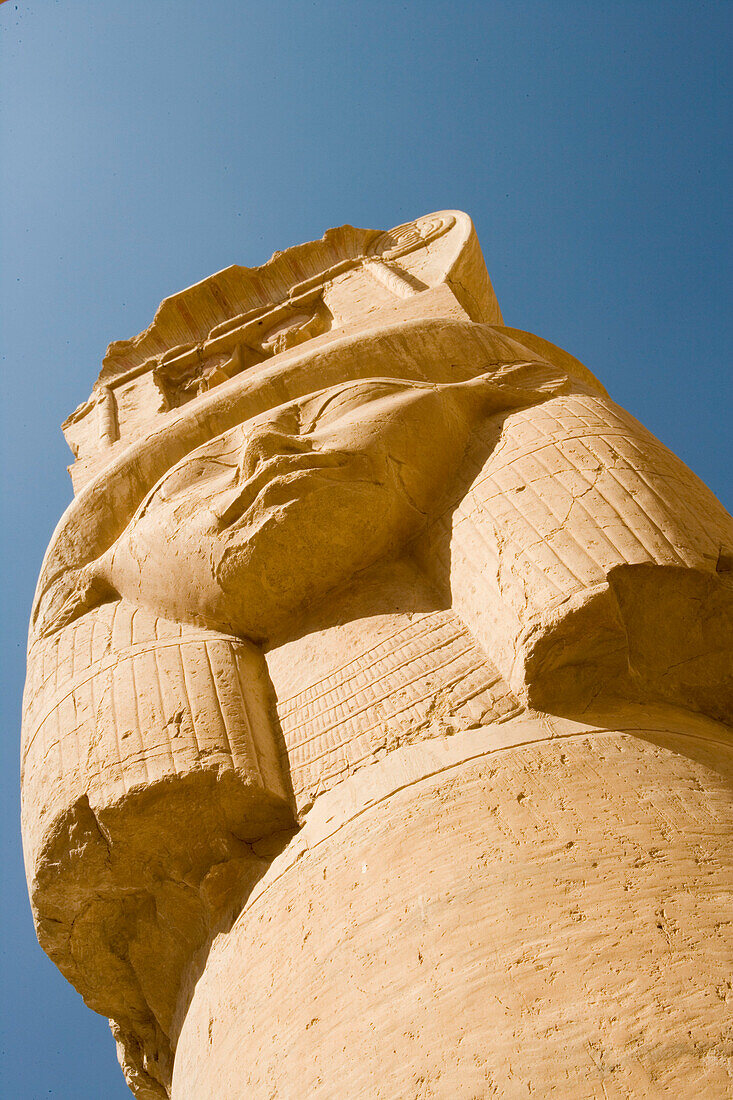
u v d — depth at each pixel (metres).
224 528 4.43
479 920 3.03
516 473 4.36
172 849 3.90
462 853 3.21
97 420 8.11
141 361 8.84
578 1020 2.72
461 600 4.12
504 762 3.46
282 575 4.38
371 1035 2.91
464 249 8.20
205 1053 3.45
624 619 3.78
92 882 4.01
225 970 3.54
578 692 3.70
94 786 3.92
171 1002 4.27
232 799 3.82
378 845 3.35
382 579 4.43
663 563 3.75
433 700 3.79
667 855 3.11
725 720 3.94
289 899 3.45
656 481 4.21
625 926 2.92
